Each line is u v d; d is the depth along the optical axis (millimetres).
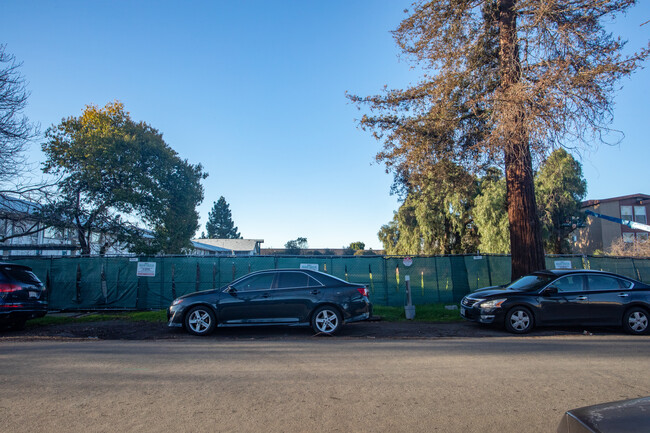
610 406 2508
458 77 13203
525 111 11328
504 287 11688
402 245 35094
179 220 27203
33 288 10703
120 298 14375
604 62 11438
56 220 18312
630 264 18203
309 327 11281
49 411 4617
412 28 13656
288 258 14836
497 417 4527
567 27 11633
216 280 14531
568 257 17766
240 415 4531
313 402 4949
